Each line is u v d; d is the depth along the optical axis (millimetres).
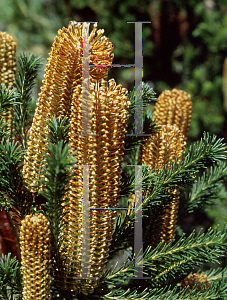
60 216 556
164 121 709
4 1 2348
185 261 628
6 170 564
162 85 1995
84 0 2059
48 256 542
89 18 2184
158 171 622
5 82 655
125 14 1981
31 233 525
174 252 612
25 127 657
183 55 2018
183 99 709
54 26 2271
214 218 1527
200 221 1487
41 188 578
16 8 2285
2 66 654
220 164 742
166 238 644
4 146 563
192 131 1882
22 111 655
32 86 672
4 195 582
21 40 2322
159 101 718
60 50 545
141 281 639
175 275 651
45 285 545
